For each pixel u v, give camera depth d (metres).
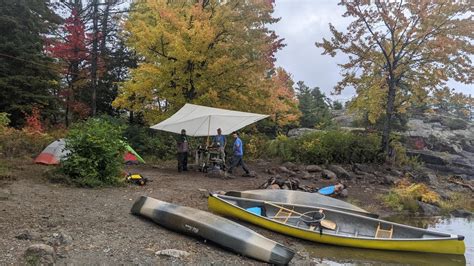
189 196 11.10
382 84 22.08
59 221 7.52
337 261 7.38
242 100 18.83
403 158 22.14
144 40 18.17
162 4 18.59
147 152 20.14
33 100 21.45
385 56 21.03
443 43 19.38
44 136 17.34
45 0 24.53
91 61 26.56
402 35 20.84
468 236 9.89
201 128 16.50
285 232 8.64
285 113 31.94
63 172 11.51
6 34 21.34
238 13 18.47
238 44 18.61
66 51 24.55
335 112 49.78
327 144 20.42
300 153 20.45
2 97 20.61
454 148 34.94
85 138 11.48
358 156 20.56
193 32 17.44
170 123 16.00
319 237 8.34
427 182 18.61
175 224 7.67
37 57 21.61
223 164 16.19
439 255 7.98
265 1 18.72
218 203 9.39
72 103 25.22
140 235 7.24
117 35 27.61
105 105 28.47
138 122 25.19
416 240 8.01
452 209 13.40
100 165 11.62
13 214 7.66
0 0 21.38
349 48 21.52
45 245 5.73
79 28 24.72
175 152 20.14
